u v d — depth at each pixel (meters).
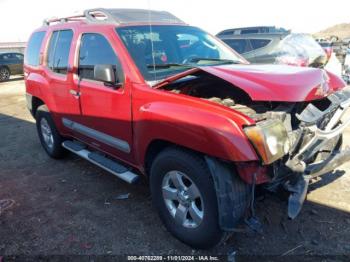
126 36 3.70
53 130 5.13
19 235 3.39
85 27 4.14
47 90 4.93
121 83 3.48
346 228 3.28
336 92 3.45
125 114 3.44
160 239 3.24
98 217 3.66
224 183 2.60
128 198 4.04
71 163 5.28
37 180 4.68
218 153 2.51
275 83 2.74
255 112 2.94
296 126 2.96
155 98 3.07
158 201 3.25
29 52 5.68
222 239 2.81
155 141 3.12
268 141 2.48
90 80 4.00
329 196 3.83
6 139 6.81
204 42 4.26
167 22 4.24
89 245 3.19
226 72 2.91
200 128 2.60
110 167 3.79
